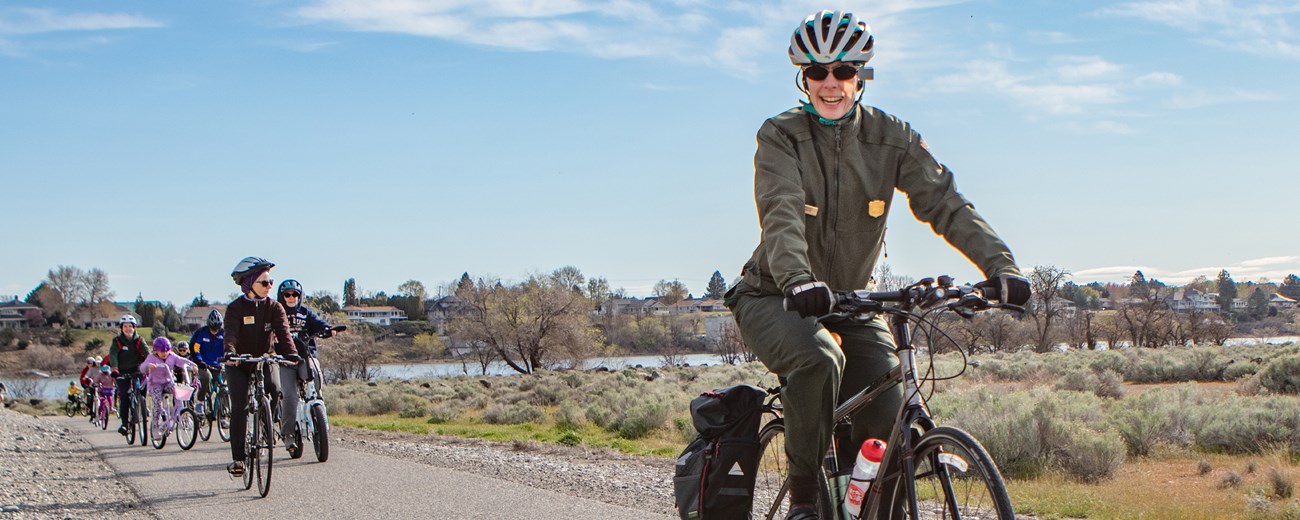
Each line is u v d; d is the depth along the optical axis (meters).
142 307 190.38
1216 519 8.07
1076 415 15.20
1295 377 23.33
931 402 17.39
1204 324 77.75
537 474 10.23
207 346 14.17
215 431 16.41
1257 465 11.77
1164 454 13.06
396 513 7.88
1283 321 137.62
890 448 3.95
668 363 82.50
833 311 3.75
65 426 21.45
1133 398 19.59
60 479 10.31
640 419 18.72
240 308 9.91
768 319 4.21
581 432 19.73
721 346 82.19
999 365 34.03
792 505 4.24
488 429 20.97
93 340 153.62
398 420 26.17
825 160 4.23
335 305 90.44
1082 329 77.50
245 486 9.38
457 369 102.06
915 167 4.31
